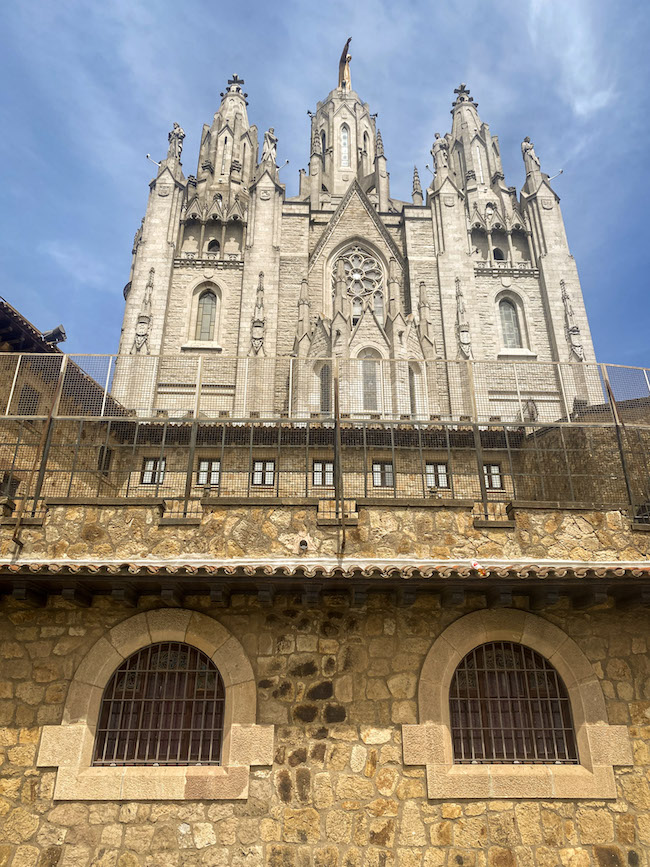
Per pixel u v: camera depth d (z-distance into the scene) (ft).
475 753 26.89
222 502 31.12
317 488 43.29
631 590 27.04
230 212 133.08
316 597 26.66
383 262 132.26
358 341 113.70
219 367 50.52
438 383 50.39
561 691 28.09
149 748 26.63
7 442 38.29
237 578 25.31
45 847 24.52
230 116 157.79
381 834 24.90
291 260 129.29
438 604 28.66
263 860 24.40
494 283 127.95
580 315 123.44
